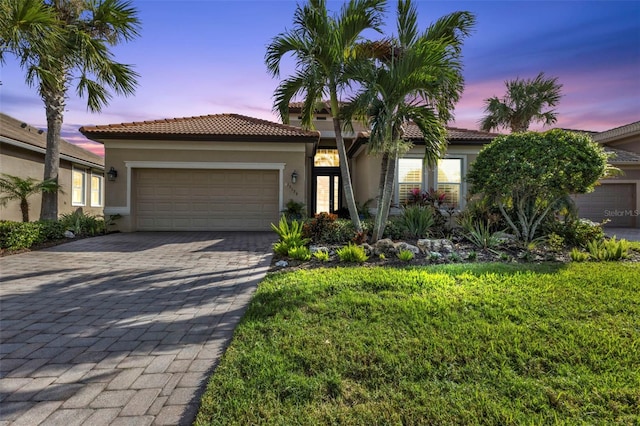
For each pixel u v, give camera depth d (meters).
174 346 3.36
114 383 2.69
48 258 7.64
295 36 7.76
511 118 18.42
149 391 2.58
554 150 7.48
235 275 6.27
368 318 3.76
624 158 15.66
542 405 2.28
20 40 8.08
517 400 2.34
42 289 5.36
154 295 5.07
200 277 6.13
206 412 2.27
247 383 2.57
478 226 8.92
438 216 10.14
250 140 12.34
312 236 8.87
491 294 4.44
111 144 12.22
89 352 3.23
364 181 14.74
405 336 3.28
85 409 2.36
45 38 8.47
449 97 8.09
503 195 8.26
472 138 13.16
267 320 3.79
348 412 2.24
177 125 13.12
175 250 8.77
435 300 4.22
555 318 3.67
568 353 2.93
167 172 12.70
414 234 9.33
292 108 18.17
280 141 12.45
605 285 4.82
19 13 7.72
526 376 2.64
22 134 14.48
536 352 2.96
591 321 3.59
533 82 17.88
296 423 2.15
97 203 19.81
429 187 13.32
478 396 2.38
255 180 12.94
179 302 4.75
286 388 2.49
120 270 6.64
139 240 10.34
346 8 7.89
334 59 7.79
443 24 7.79
